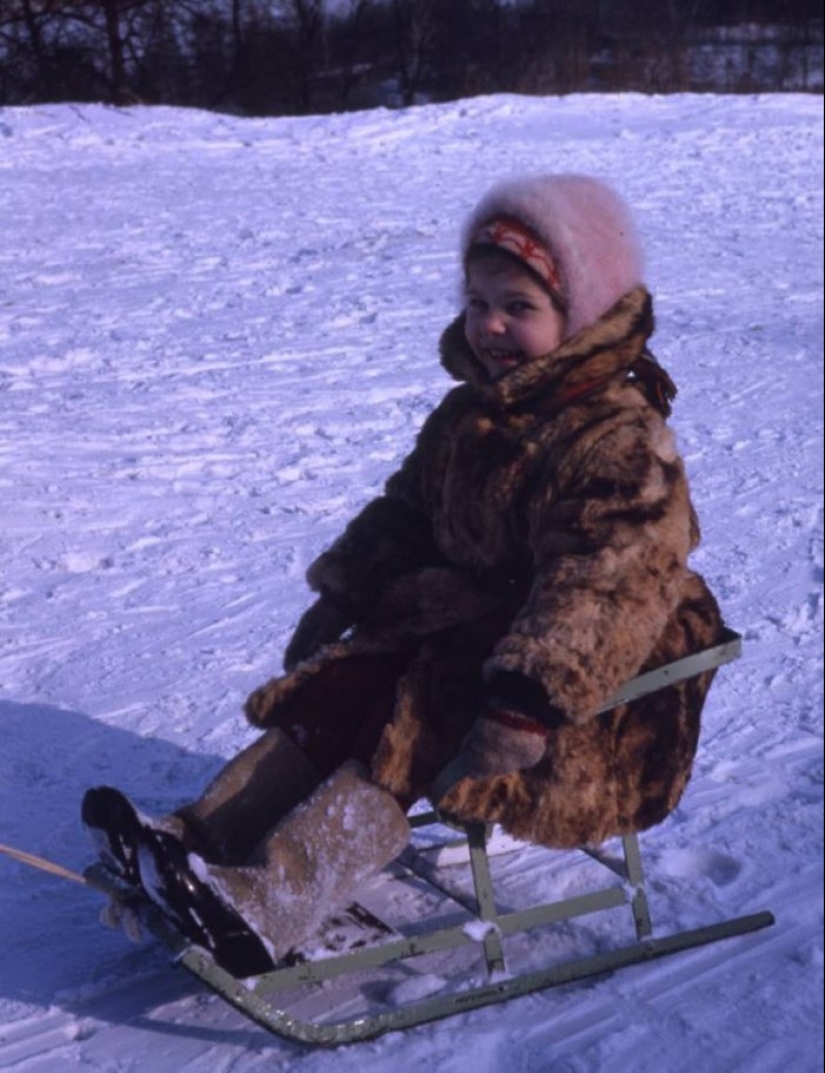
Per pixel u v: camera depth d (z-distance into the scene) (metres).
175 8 19.28
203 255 10.77
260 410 7.44
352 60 22.16
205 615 5.07
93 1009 2.98
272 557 5.61
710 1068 2.79
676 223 12.63
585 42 22.67
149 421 7.17
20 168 13.36
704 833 3.65
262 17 20.91
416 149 15.41
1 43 17.14
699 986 3.05
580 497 2.78
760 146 16.30
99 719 4.29
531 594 2.77
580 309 2.92
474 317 3.03
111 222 11.55
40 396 7.51
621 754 2.95
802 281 10.87
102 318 9.04
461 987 3.00
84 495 6.13
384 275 10.40
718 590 5.31
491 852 3.57
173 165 13.98
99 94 18.05
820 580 5.43
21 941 3.23
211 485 6.36
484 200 3.03
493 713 2.72
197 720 4.31
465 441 3.00
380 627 3.07
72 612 5.06
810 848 3.59
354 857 2.85
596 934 3.23
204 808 2.97
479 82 22.28
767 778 3.93
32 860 2.96
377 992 3.04
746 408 7.79
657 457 2.80
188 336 8.77
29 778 3.95
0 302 9.25
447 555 3.09
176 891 2.67
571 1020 2.93
